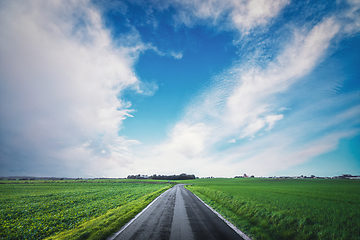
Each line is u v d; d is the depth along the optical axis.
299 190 34.06
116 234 7.99
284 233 8.66
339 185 53.19
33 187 61.12
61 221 11.78
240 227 9.36
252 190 33.00
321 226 9.63
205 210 14.51
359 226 9.90
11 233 9.80
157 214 12.71
